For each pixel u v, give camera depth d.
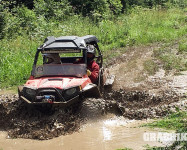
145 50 16.55
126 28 21.73
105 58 14.73
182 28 24.09
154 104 7.52
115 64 13.12
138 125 6.23
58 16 21.30
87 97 7.06
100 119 6.57
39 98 6.29
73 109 6.60
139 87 9.19
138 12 29.16
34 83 6.72
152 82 9.88
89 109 6.57
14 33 17.08
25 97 6.66
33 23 18.14
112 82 8.37
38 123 6.20
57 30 17.73
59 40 7.33
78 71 7.07
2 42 15.19
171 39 19.88
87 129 6.19
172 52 15.10
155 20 26.59
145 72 11.45
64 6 22.94
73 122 6.23
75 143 5.54
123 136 5.69
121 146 5.24
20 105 6.75
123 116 6.78
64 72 7.08
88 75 7.38
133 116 6.69
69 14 22.73
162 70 11.70
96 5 25.81
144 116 6.66
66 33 18.09
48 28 17.72
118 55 15.29
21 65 11.70
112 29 21.19
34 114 6.59
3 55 12.68
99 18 23.50
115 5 28.22
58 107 6.31
